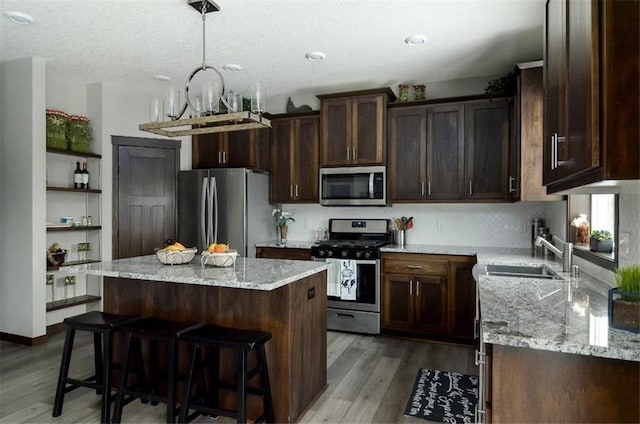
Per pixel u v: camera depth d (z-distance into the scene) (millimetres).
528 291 1958
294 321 2410
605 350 1178
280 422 2361
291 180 4711
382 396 2719
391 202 4246
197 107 2705
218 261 2615
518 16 2801
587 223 2834
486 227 4234
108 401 2359
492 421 1360
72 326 2418
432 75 4125
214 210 4473
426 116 4102
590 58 1162
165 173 4750
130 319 2465
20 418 2432
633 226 1808
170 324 2359
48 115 3996
